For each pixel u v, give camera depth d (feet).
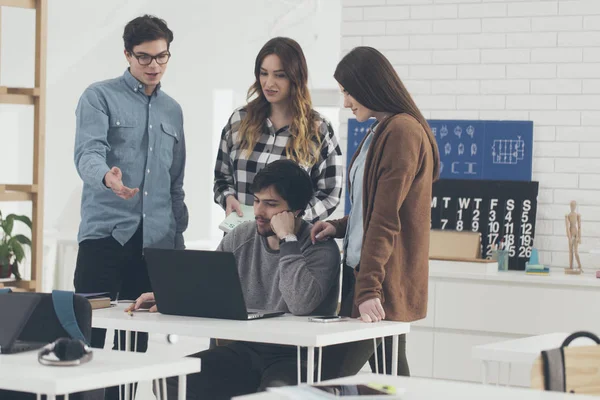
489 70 21.59
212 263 10.95
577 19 21.01
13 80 31.32
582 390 7.58
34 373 7.89
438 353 19.99
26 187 16.93
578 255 20.58
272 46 13.73
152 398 19.63
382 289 11.48
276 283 12.02
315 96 29.07
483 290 19.66
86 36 31.73
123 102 14.16
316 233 12.13
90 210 14.20
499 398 7.00
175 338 26.73
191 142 33.65
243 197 14.23
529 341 10.72
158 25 14.01
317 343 9.86
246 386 11.64
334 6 31.35
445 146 21.83
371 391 6.98
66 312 9.89
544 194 21.20
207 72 33.40
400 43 22.24
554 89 21.17
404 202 11.63
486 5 21.59
